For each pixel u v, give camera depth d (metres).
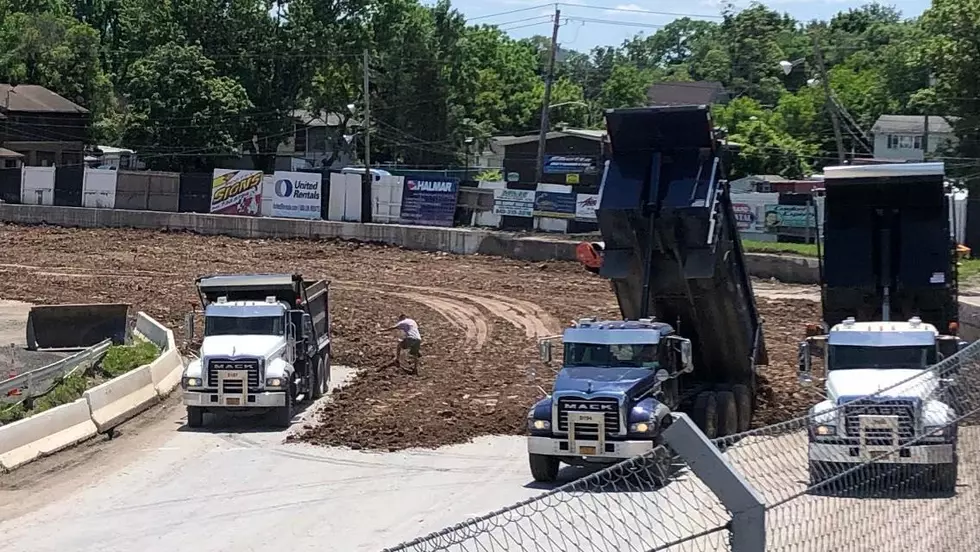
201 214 63.72
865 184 22.36
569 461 19.23
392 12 92.19
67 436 22.92
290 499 18.64
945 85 64.12
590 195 57.41
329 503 18.28
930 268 22.31
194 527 17.02
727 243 21.42
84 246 58.53
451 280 48.78
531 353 33.50
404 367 30.84
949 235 22.58
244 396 24.22
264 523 17.14
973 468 9.37
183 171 84.06
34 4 108.62
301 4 90.50
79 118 86.88
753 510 6.10
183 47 84.31
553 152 77.62
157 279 48.81
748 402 22.36
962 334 28.41
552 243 53.88
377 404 26.62
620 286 22.00
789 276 48.69
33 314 34.22
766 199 56.06
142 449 22.77
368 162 63.62
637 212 20.61
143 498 18.94
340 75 92.44
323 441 23.08
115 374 28.69
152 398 26.97
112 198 68.69
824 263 23.03
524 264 53.22
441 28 92.75
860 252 22.78
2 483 20.12
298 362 26.64
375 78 92.00
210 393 24.27
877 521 7.90
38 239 60.59
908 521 8.27
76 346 34.28
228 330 25.52
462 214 61.41
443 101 90.69
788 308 41.62
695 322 22.09
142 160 84.00
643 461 6.93
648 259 21.12
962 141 63.69
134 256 55.56
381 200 63.16
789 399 25.53
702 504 8.07
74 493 19.41
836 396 18.05
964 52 62.75
